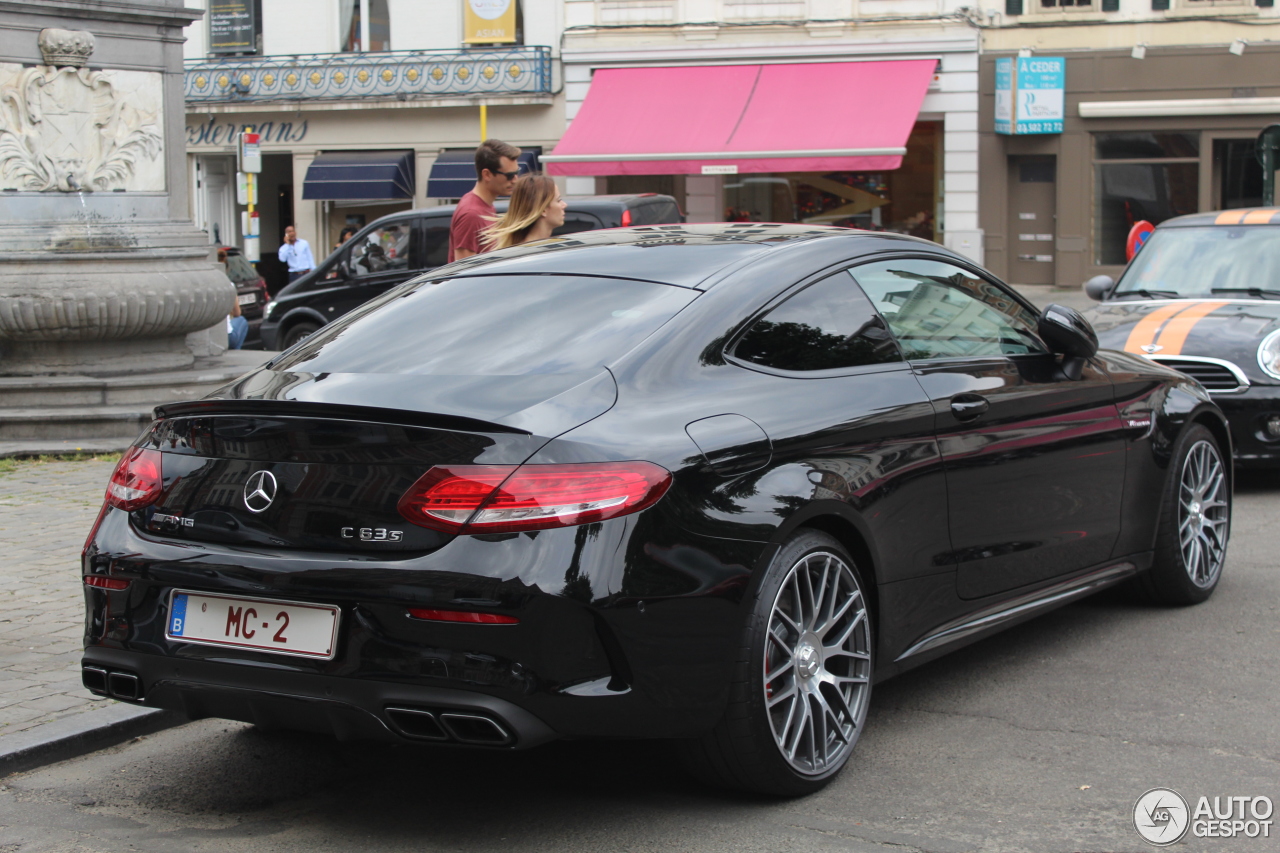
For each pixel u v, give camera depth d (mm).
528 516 3166
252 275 19969
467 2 28656
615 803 3729
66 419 9852
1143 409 5449
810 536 3701
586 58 27219
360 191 28938
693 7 26453
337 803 3795
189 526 3516
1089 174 25047
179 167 11148
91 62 10484
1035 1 24906
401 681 3186
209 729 4473
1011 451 4559
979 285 4887
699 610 3355
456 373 3617
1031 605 4773
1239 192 24594
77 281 10133
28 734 4168
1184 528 5750
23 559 6590
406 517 3217
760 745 3523
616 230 4684
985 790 3771
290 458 3402
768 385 3797
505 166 6996
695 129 25094
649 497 3289
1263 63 24000
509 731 3148
